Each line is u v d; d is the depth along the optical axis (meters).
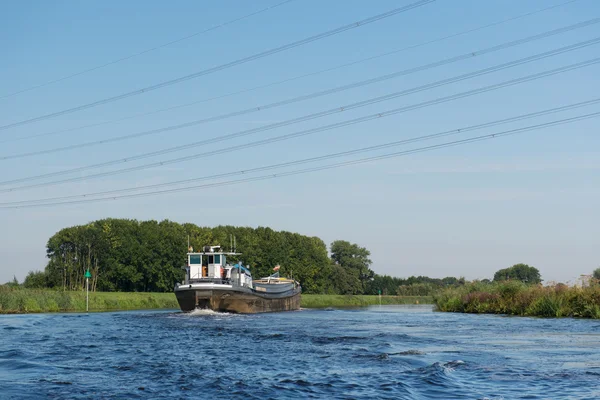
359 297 145.88
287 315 57.94
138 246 126.38
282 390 17.75
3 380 19.31
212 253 62.16
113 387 18.19
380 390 17.69
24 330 37.94
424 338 32.19
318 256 157.75
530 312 53.31
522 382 18.86
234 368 21.72
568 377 19.64
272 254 145.00
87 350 27.16
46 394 17.19
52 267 118.88
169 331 37.22
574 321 44.44
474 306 63.03
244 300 59.19
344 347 28.00
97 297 81.56
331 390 17.75
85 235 121.44
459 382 18.84
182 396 16.98
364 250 195.62
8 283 114.31
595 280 50.69
